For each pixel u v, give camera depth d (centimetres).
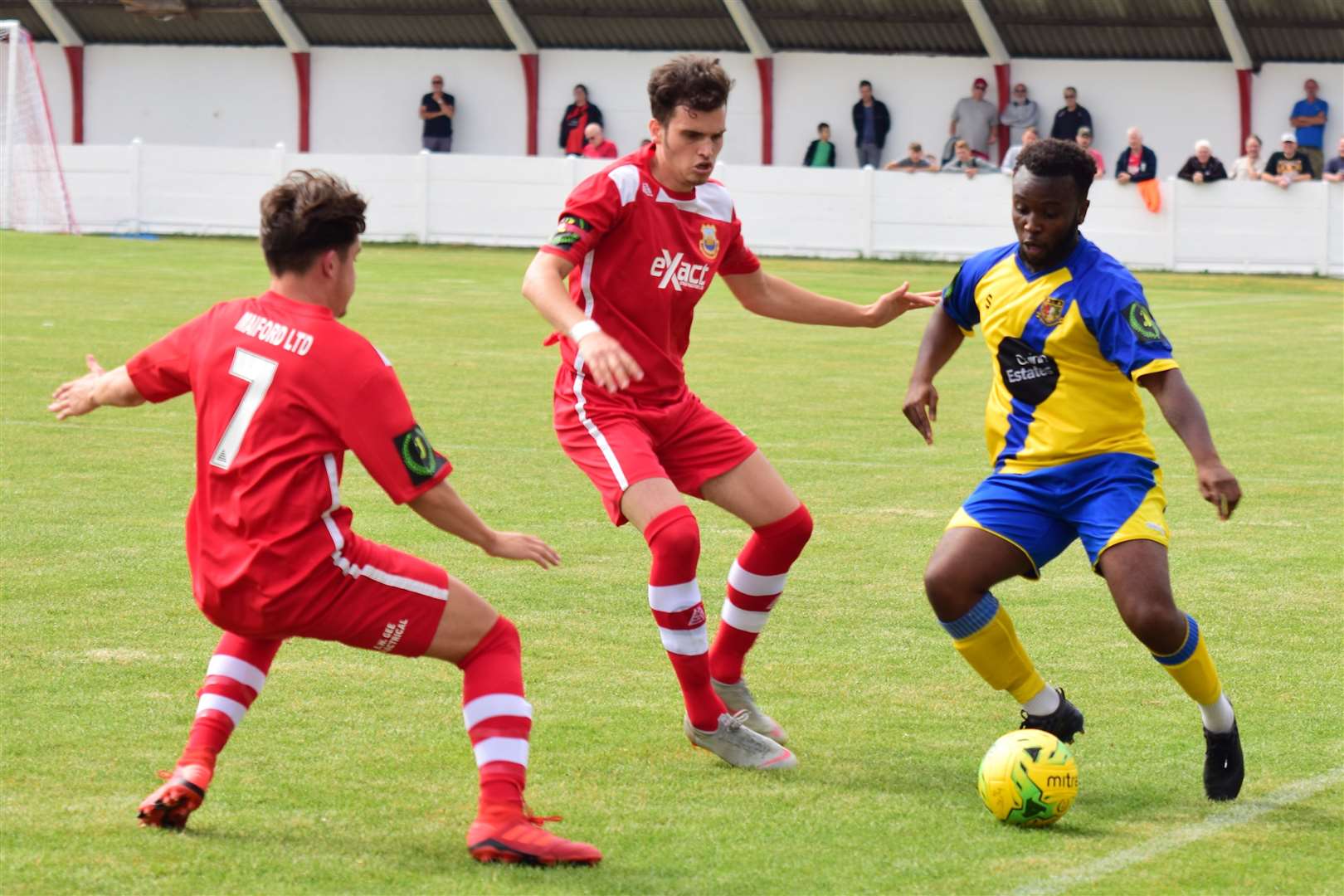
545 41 10150
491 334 4697
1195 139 9012
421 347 4378
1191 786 1345
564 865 1140
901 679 1659
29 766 1331
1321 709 1557
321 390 1115
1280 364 4350
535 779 1345
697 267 1434
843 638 1812
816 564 2156
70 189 9031
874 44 9531
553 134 10269
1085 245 1349
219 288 5797
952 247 7969
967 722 1523
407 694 1573
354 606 1136
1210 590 2028
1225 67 8881
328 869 1123
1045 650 1759
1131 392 1344
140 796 1264
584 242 1374
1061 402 1340
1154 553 1290
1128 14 8862
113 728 1435
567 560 2144
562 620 1862
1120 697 1595
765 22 9650
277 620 1130
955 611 1338
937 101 9488
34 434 2975
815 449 3014
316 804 1262
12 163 8925
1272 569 2138
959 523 1365
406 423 1127
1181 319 5588
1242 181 7562
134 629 1764
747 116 9888
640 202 1399
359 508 2444
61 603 1864
